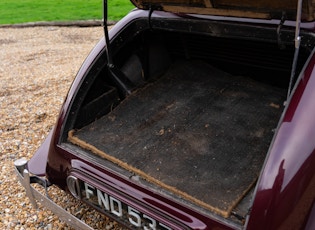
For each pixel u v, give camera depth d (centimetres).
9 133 404
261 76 286
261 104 263
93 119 256
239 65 289
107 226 268
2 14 1130
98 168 216
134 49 277
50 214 288
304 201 162
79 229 216
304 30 190
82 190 223
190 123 249
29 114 445
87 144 230
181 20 231
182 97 273
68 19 1027
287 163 162
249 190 193
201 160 217
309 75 176
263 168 167
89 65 249
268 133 237
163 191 194
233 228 170
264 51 268
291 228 163
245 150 224
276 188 161
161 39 295
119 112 260
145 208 195
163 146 230
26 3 1289
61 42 826
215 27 221
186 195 188
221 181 200
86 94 248
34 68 621
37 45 801
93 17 1038
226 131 240
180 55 306
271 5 190
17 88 525
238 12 206
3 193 313
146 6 243
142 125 249
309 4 174
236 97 271
